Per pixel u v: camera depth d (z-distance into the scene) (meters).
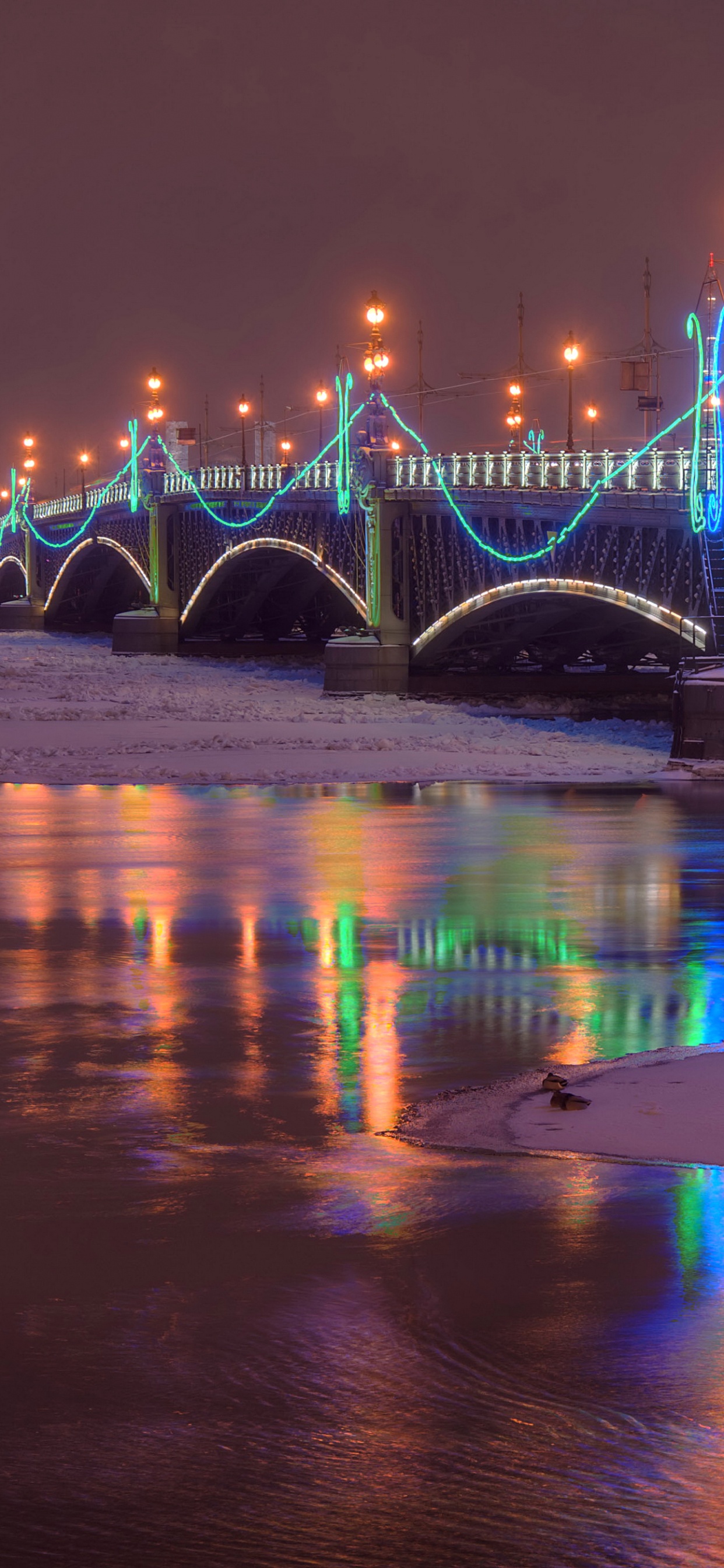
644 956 19.94
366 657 93.94
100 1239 9.06
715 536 65.19
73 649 154.75
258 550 121.88
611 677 94.69
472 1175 10.38
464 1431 6.52
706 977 18.56
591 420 113.19
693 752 53.09
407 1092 12.98
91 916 23.16
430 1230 9.16
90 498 177.25
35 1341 7.52
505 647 94.44
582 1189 9.98
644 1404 6.79
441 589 92.56
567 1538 5.70
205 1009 16.62
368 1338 7.51
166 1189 10.09
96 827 35.66
